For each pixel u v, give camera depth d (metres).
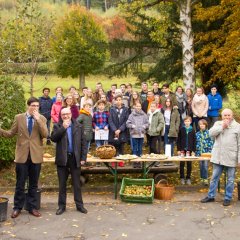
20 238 6.30
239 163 8.00
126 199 8.39
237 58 14.91
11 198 8.82
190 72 14.35
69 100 11.13
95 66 33.38
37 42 12.28
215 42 16.22
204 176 9.59
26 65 12.64
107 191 9.45
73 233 6.53
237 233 6.51
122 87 12.81
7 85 10.58
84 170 9.45
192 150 9.62
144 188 8.73
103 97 10.96
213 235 6.42
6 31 11.67
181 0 14.32
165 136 11.14
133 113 10.41
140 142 10.46
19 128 7.25
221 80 17.03
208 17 15.00
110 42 18.31
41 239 6.27
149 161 8.94
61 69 33.72
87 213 7.61
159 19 17.67
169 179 10.15
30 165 7.34
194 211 7.72
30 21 12.37
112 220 7.19
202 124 9.66
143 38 17.92
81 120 10.52
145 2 15.87
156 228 6.76
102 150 8.81
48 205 8.22
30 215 7.45
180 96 12.12
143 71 18.39
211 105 12.29
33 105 7.21
